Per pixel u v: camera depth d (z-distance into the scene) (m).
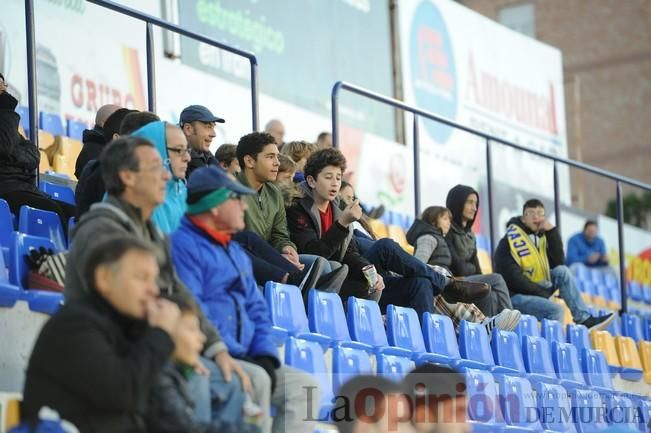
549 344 17.42
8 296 10.51
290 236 14.52
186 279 9.94
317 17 27.69
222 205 10.16
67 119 21.25
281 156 15.38
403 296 15.16
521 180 33.53
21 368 10.70
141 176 9.41
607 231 36.81
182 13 23.72
